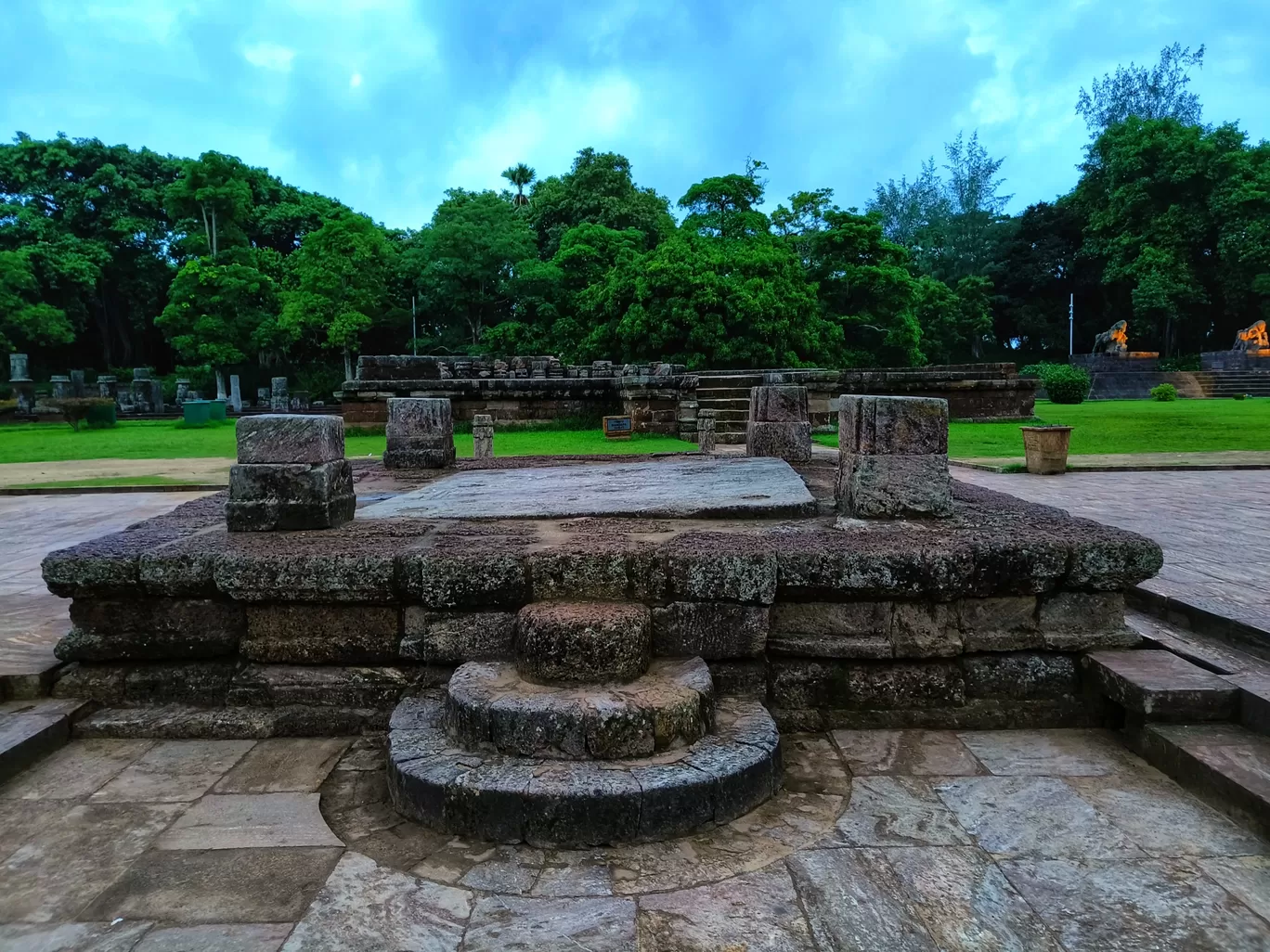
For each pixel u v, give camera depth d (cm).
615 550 366
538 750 295
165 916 240
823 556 366
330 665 384
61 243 4097
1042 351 5466
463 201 4209
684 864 262
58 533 884
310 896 248
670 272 2636
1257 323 4306
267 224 4684
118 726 369
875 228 3409
